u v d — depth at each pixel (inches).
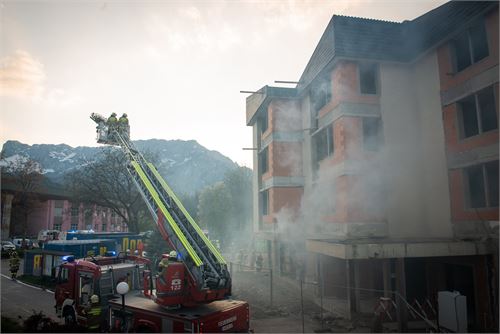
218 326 335.9
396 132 674.8
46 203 2158.0
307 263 825.5
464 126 588.1
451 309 422.9
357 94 676.1
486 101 559.2
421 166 667.4
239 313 365.4
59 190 2290.8
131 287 428.5
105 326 393.1
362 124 667.4
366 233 633.0
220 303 378.0
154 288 412.8
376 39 690.2
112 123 612.1
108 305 389.1
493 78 514.6
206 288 345.4
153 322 339.3
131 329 358.6
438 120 627.8
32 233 2090.3
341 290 653.3
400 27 714.8
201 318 318.0
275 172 906.1
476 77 545.6
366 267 653.9
